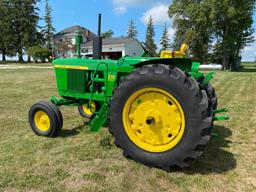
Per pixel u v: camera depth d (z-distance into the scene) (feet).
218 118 11.12
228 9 90.53
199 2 98.58
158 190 8.41
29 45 161.48
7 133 13.79
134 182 8.86
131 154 10.21
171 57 11.21
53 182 8.82
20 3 162.50
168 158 9.41
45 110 12.92
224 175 9.37
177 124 9.38
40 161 10.37
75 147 11.81
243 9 92.63
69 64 13.88
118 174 9.38
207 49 98.43
